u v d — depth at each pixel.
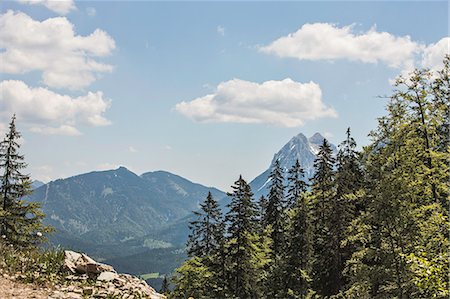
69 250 14.98
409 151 23.59
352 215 32.25
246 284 35.12
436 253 17.17
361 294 21.78
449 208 20.86
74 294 10.65
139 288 12.87
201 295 32.66
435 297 12.36
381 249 19.03
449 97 26.06
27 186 33.97
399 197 19.16
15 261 12.69
